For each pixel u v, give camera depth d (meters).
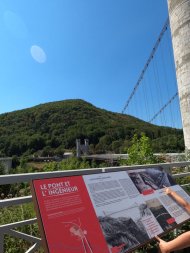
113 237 2.83
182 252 3.40
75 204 2.80
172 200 3.87
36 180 2.72
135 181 3.67
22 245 3.73
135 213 3.25
